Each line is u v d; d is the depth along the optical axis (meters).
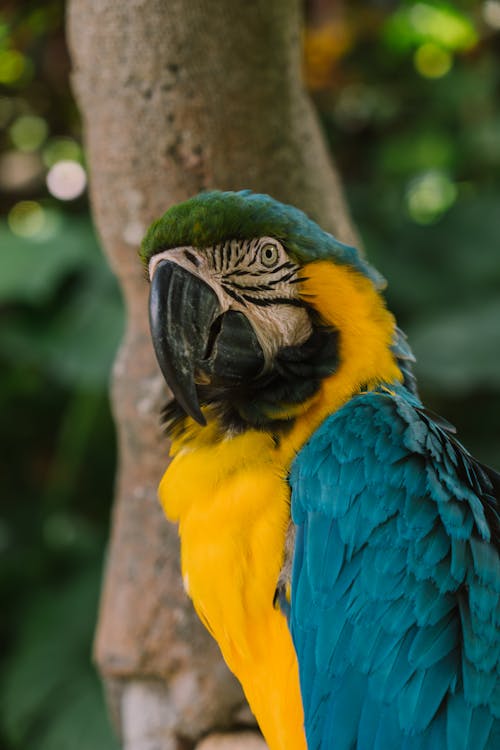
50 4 6.33
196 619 4.94
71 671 8.41
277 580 3.61
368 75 10.48
